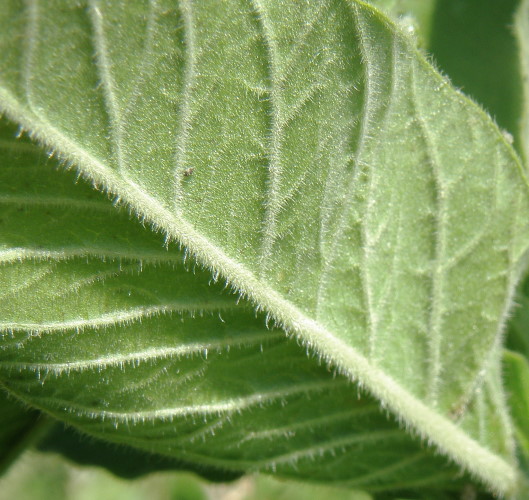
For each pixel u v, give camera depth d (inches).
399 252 6.5
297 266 6.4
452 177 6.5
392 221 6.5
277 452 6.8
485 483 6.9
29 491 12.3
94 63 5.9
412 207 6.5
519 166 6.6
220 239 6.3
